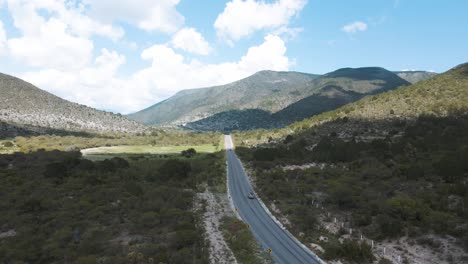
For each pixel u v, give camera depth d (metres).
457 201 44.19
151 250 34.56
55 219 45.06
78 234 39.22
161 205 53.03
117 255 33.56
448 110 104.88
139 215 47.75
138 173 80.19
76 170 79.81
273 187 67.94
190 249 35.69
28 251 34.66
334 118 137.12
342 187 55.28
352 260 33.66
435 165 58.75
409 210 41.00
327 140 103.50
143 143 165.25
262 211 54.38
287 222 47.41
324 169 79.50
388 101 135.75
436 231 36.41
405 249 34.69
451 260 30.97
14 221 45.00
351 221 44.28
